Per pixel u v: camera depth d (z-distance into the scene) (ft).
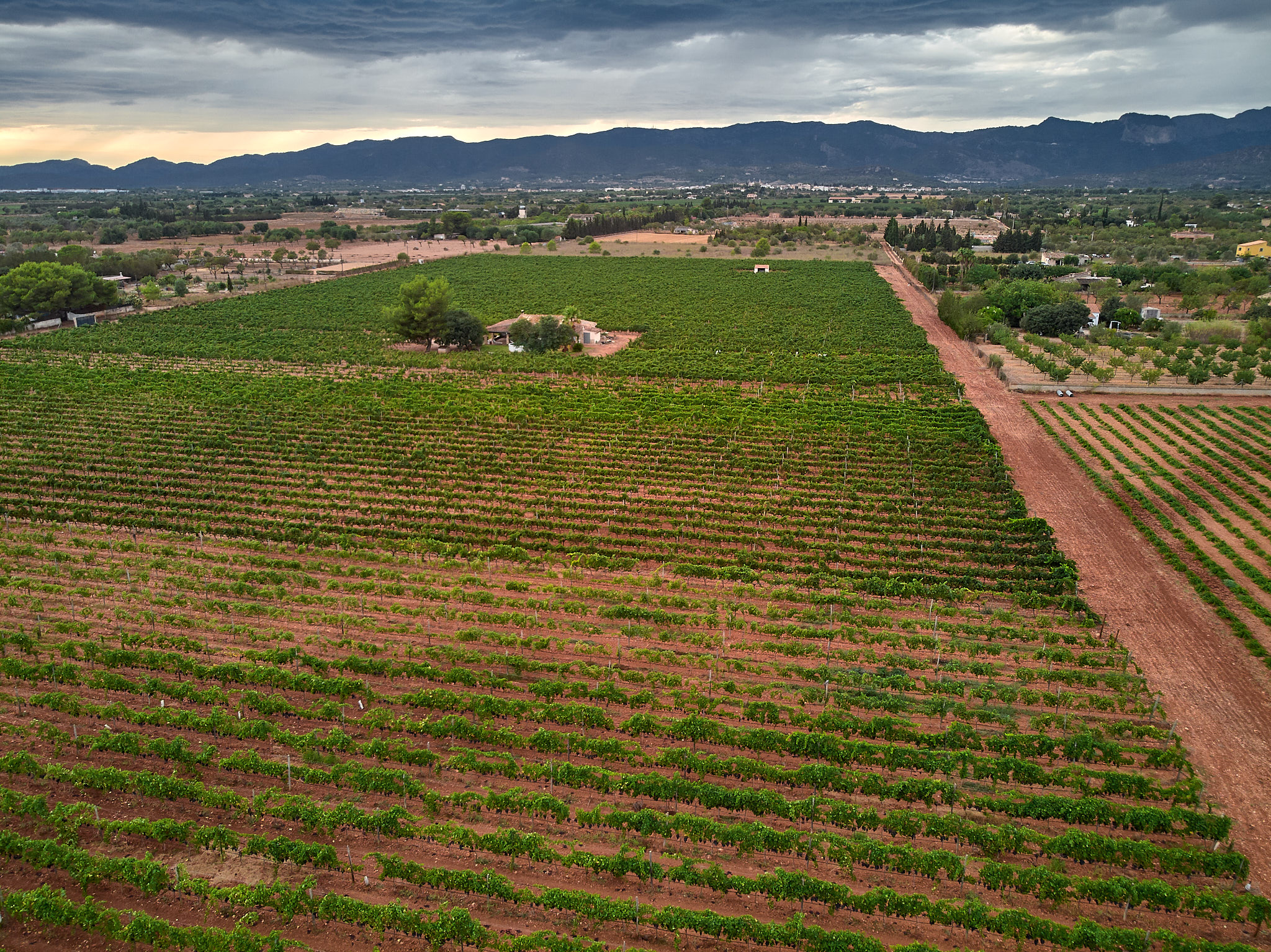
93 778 130.00
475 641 177.47
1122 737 148.66
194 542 228.22
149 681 154.20
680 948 106.63
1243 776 138.31
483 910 112.16
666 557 218.18
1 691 157.89
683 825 122.21
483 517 244.42
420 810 129.80
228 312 583.99
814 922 111.34
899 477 276.21
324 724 150.41
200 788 127.24
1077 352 438.40
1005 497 259.80
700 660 171.42
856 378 404.36
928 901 109.81
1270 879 117.19
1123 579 209.56
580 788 134.21
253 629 179.32
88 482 265.95
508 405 355.36
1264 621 187.52
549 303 629.10
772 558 218.38
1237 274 628.69
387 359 446.19
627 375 419.13
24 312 552.41
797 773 134.10
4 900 108.27
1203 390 373.81
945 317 552.00
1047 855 121.70
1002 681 165.68
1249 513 250.57
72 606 191.52
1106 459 296.10
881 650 177.99
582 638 181.16
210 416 342.85
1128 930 105.19
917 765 138.00
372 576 207.51
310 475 278.26
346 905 107.24
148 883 111.96
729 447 303.89
